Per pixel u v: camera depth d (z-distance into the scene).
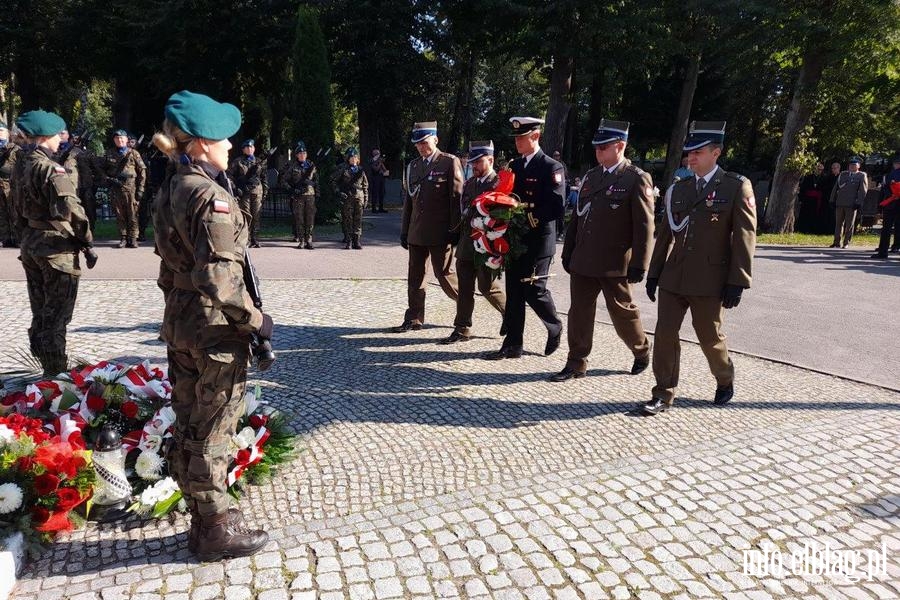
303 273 9.85
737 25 18.95
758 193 23.86
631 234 5.31
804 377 5.95
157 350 5.82
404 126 33.00
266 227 15.77
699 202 4.74
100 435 3.20
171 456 2.94
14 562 2.75
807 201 19.00
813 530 3.39
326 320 7.27
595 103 30.31
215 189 2.62
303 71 15.71
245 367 2.87
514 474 3.89
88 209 12.01
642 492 3.72
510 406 4.97
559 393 5.30
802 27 16.48
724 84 28.98
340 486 3.65
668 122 29.83
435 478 3.79
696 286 4.75
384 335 6.78
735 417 4.92
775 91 29.78
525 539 3.20
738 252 4.60
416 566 2.96
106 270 9.32
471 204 6.07
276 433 3.89
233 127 2.77
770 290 9.80
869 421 4.89
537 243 5.80
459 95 30.94
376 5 22.62
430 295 8.66
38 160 4.55
